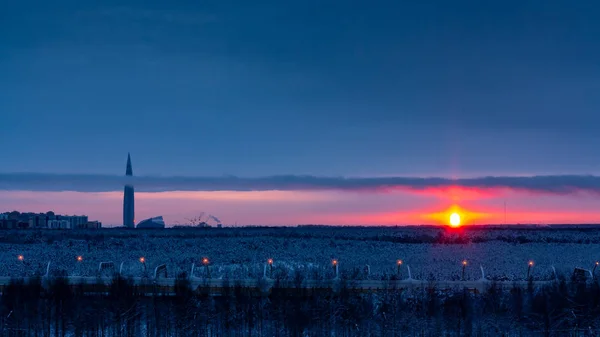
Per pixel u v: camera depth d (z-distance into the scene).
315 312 98.81
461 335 96.69
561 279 121.25
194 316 100.19
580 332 97.00
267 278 126.62
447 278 137.38
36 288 109.88
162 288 117.38
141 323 104.44
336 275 127.38
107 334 101.25
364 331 97.31
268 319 103.19
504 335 95.00
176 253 194.50
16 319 100.44
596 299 102.00
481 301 104.81
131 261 176.38
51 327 104.06
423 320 98.69
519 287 109.25
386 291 110.12
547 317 98.06
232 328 101.06
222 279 123.44
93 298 106.88
